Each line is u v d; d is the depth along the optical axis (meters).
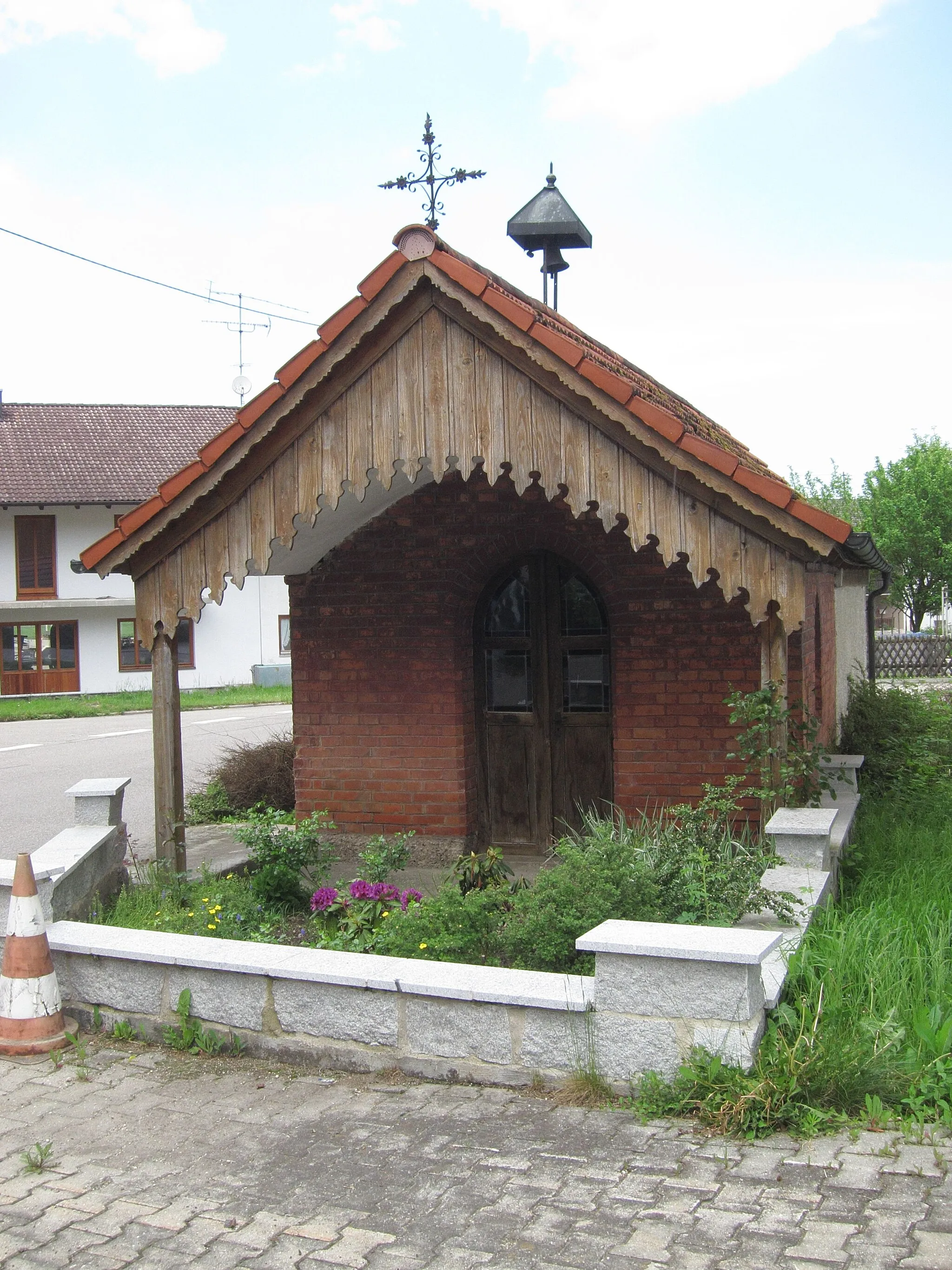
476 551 9.64
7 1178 4.32
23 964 5.61
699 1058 4.55
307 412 7.38
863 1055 4.54
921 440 51.00
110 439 41.38
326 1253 3.72
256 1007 5.39
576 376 6.75
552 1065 4.84
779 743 7.09
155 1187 4.20
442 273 6.90
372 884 7.05
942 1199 3.79
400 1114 4.71
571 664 10.02
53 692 39.81
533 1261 3.60
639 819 9.20
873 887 7.23
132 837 12.31
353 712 9.98
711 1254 3.57
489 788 10.18
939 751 12.30
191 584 7.78
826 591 10.23
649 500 6.78
